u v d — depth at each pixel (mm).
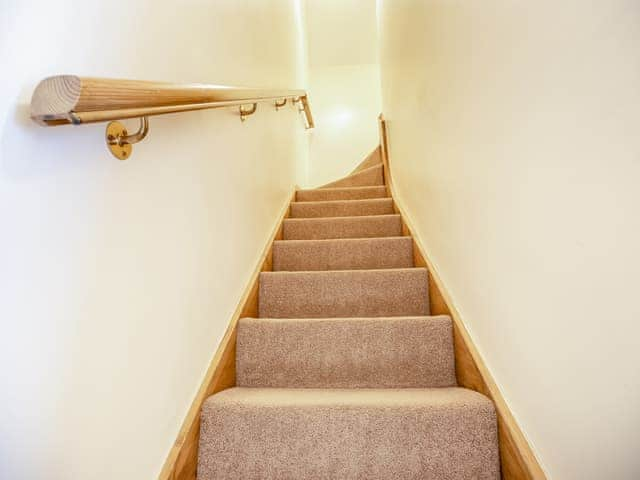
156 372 782
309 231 2238
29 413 486
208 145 1118
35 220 503
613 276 513
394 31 2523
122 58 692
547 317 678
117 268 668
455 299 1228
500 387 887
